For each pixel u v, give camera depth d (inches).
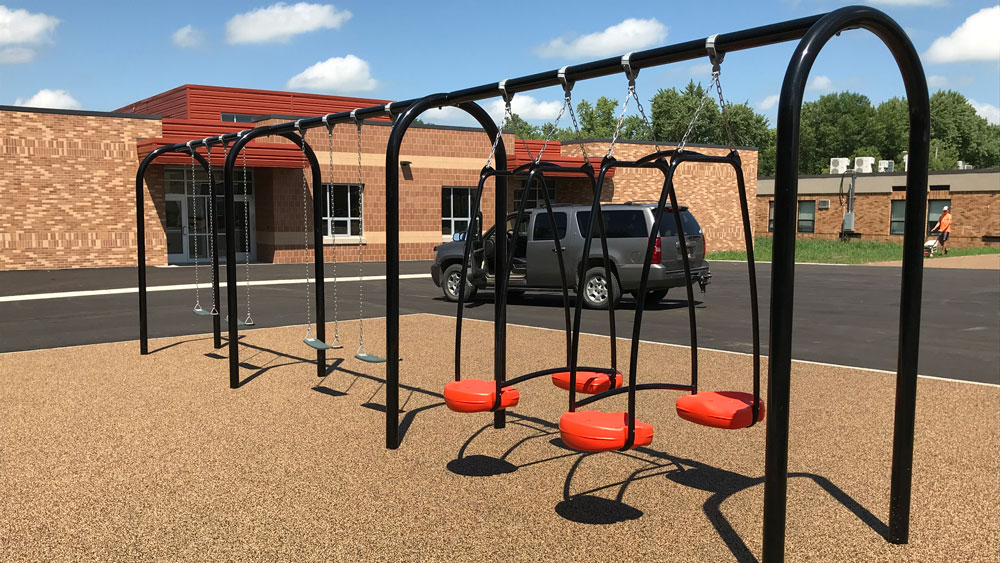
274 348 381.1
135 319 486.9
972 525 156.8
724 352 360.8
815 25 122.8
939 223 1321.4
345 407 257.4
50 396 274.2
